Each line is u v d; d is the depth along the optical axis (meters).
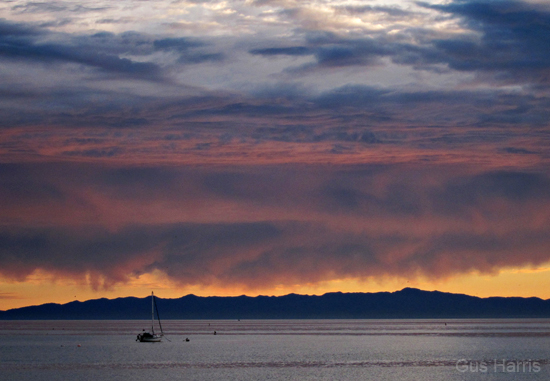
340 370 108.75
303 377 99.44
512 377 99.31
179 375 101.75
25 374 103.12
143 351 154.62
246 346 176.12
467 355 139.50
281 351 154.38
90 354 144.25
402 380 96.00
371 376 100.62
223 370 108.69
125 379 96.81
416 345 178.38
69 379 96.94
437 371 106.88
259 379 97.00
